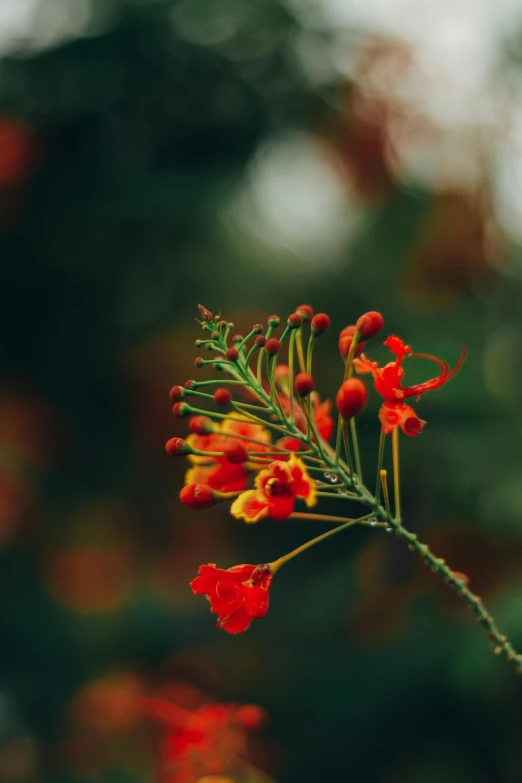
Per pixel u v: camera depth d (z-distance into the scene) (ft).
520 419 6.19
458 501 6.08
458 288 7.96
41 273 10.63
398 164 9.44
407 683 6.81
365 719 7.18
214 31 10.05
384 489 2.71
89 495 10.64
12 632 9.50
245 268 10.02
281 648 8.25
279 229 10.11
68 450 10.75
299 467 2.66
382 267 8.99
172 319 10.28
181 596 9.77
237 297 9.89
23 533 10.19
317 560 8.89
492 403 6.17
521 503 5.74
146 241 10.24
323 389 8.86
